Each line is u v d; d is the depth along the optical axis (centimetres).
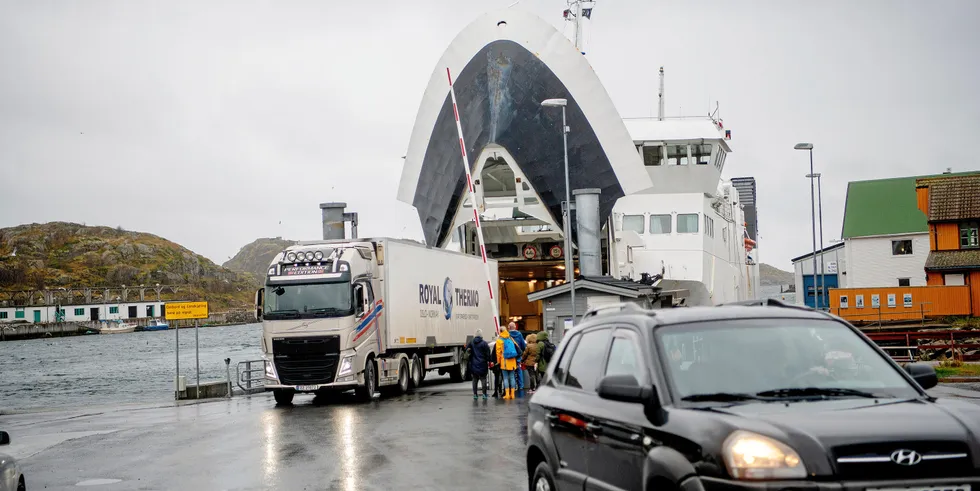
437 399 2733
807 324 686
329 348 2733
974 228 5962
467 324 3781
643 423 617
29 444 1933
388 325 2962
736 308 710
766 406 591
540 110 4278
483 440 1664
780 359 648
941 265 5897
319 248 2842
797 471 520
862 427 542
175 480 1346
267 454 1586
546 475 784
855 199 7575
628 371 670
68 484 1350
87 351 14975
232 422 2234
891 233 7188
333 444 1688
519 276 5444
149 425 2262
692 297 4791
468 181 3991
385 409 2430
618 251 4550
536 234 4903
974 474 529
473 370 2647
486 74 4241
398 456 1490
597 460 681
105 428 2239
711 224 5022
